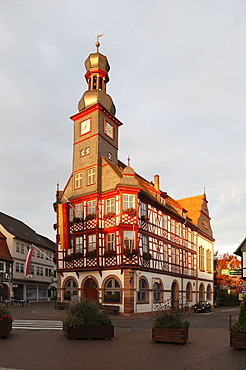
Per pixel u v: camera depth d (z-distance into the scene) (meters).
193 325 23.39
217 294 56.25
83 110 35.44
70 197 35.72
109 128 36.47
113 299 30.00
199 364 10.33
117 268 30.16
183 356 11.48
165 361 10.68
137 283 29.97
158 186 39.44
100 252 31.36
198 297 46.34
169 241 38.53
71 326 14.65
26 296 51.03
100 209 32.44
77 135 35.88
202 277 48.66
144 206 33.88
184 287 41.72
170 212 39.06
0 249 45.59
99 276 31.14
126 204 31.17
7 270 45.75
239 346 12.76
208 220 54.28
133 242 30.59
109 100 36.25
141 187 33.69
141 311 30.50
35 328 18.44
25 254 51.19
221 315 34.50
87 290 31.95
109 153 35.84
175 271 39.34
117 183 32.28
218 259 60.81
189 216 50.22
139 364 10.23
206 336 16.70
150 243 33.97
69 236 32.66
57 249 34.88
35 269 53.97
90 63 37.62
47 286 57.97
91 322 14.86
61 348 12.58
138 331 18.62
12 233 48.19
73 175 35.25
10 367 9.61
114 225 31.36
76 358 10.91
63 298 33.34
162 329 14.14
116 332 18.02
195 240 47.81
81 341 14.24
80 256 32.34
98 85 37.25
